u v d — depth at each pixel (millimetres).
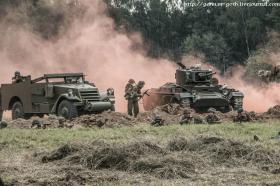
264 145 27250
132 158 24016
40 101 49219
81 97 47219
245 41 180500
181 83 58031
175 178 22031
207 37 172750
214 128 37188
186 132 35406
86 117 43906
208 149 25625
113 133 35625
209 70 58469
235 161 24391
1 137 33750
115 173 22750
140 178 21938
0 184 20141
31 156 27141
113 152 24094
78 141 28609
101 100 48344
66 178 21625
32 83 49750
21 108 51062
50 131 36906
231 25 179375
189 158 24234
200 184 20719
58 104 48000
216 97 56656
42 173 22906
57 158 25594
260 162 24297
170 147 26469
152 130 37062
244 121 44031
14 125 41906
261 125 39375
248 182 20984
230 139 26484
